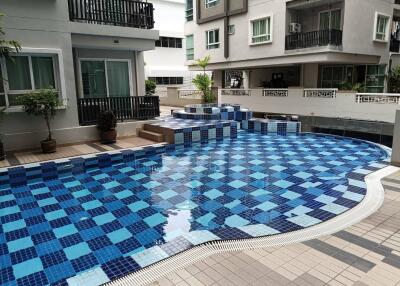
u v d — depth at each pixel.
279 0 16.38
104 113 10.23
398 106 13.09
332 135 13.02
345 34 14.94
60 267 4.04
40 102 8.48
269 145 11.45
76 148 9.63
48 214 5.73
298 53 15.83
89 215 5.67
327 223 4.84
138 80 12.71
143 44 11.52
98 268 3.98
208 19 21.03
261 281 3.30
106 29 10.40
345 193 6.19
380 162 8.59
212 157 9.69
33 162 8.02
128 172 8.23
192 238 4.58
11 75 8.91
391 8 17.06
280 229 4.75
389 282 3.23
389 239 4.16
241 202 6.14
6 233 5.02
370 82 17.72
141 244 4.61
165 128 10.97
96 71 11.66
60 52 9.44
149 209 5.89
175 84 33.69
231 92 20.75
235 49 19.66
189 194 6.62
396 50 18.80
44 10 9.06
